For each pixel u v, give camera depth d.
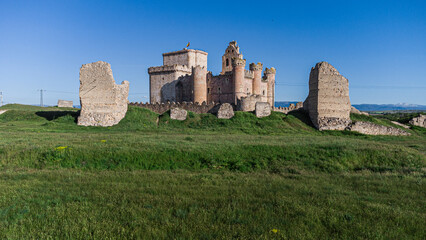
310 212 10.49
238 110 48.09
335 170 18.94
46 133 29.92
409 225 9.64
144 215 10.09
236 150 21.28
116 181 14.68
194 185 14.07
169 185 14.03
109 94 39.62
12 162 18.02
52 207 10.83
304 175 17.14
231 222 9.66
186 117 43.12
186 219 9.74
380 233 8.95
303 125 43.38
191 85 61.50
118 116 40.44
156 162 18.81
